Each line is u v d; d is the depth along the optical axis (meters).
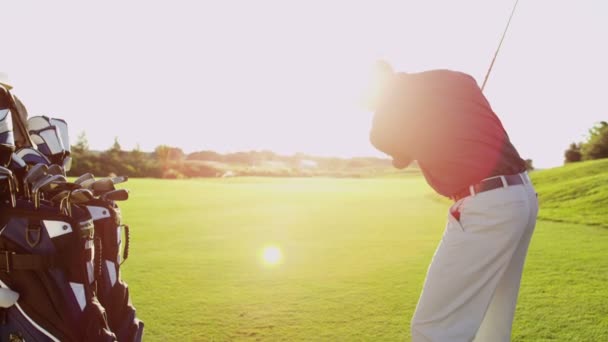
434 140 2.31
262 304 3.90
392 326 3.35
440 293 2.25
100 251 2.32
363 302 3.93
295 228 9.12
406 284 4.55
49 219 2.11
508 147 2.31
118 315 2.47
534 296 4.00
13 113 2.29
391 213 12.23
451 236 2.27
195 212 12.34
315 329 3.30
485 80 2.88
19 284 2.12
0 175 1.96
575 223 9.00
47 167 2.19
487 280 2.21
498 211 2.17
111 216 2.46
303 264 5.58
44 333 2.13
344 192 22.28
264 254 6.29
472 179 2.22
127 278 4.86
